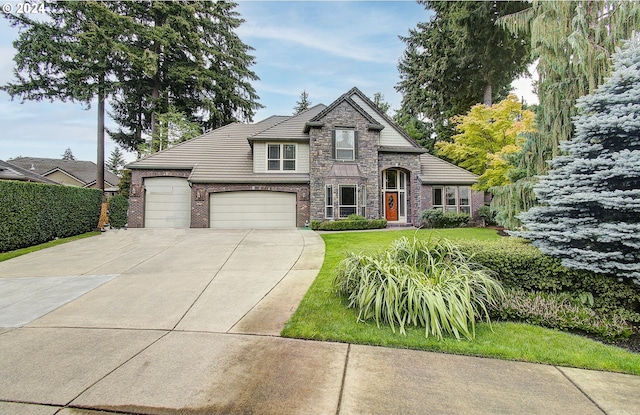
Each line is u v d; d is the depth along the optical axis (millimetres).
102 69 22766
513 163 9797
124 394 2680
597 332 3977
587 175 4852
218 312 4746
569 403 2568
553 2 7129
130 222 15984
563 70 7281
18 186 10180
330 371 3057
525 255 4930
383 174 17734
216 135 19281
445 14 19547
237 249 9492
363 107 17922
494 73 19750
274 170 16906
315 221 15062
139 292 5762
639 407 2520
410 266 4820
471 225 17438
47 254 9312
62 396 2648
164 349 3551
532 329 4008
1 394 2674
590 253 4480
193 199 15875
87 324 4336
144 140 26672
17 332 4062
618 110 4648
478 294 4316
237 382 2865
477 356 3359
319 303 4910
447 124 26109
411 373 3018
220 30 27516
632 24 6426
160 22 24438
